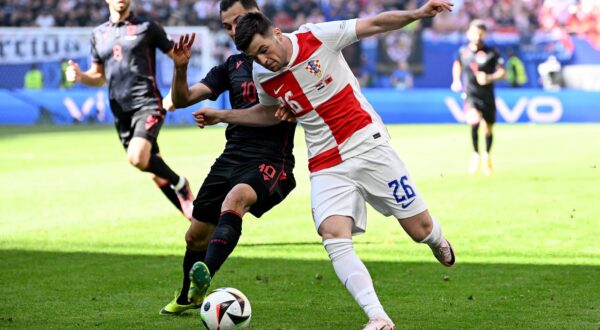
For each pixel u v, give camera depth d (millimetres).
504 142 54250
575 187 33938
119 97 25562
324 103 14203
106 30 25688
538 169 40250
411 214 14602
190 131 66500
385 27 14047
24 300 17250
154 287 18531
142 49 25469
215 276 19516
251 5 15258
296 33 14141
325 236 14203
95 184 36781
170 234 25375
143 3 82375
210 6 82375
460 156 46500
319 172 14516
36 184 36875
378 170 14375
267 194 15516
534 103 73000
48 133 63375
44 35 74750
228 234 14469
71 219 28141
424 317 15641
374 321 13461
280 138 15930
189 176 38875
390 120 74750
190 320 15641
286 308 16453
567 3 78062
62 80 75125
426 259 21281
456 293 17641
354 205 14383
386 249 22641
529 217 27312
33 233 25609
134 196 33344
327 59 14117
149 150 25047
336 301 17047
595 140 54469
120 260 21578
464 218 27297
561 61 78375
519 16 78938
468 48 40688
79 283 18922
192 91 16047
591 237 23922
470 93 39688
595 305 16453
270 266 20625
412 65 78562
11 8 83062
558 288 18000
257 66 14383
